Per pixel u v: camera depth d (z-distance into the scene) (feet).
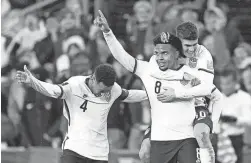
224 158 87.10
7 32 119.65
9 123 102.89
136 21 112.27
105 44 107.76
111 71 65.31
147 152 64.03
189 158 60.95
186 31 61.77
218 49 106.11
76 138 66.18
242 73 102.89
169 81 62.08
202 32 108.27
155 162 62.08
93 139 66.39
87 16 117.60
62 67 103.30
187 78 61.87
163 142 61.67
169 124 61.57
